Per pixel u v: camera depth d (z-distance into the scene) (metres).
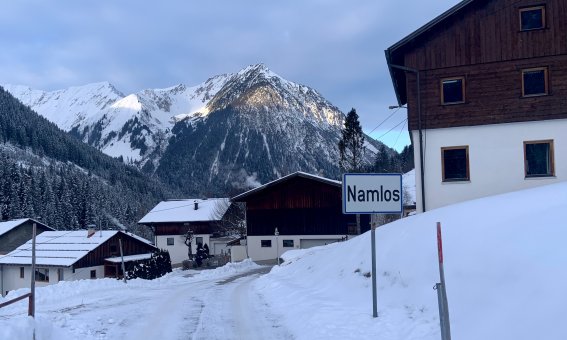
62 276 49.50
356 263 14.05
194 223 69.62
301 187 49.34
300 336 9.69
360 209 10.02
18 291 20.14
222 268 37.03
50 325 9.81
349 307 10.97
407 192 51.44
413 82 23.77
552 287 6.93
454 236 10.84
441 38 23.42
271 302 14.36
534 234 8.64
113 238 54.75
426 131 23.36
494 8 22.95
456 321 8.06
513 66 22.66
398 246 12.65
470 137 22.86
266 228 49.69
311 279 16.30
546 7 22.50
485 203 12.59
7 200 97.50
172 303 15.19
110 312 13.38
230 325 11.31
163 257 43.56
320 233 48.69
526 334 6.52
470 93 23.00
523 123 22.38
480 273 8.80
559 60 22.22
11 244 64.88
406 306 9.85
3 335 8.18
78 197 112.75
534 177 22.12
